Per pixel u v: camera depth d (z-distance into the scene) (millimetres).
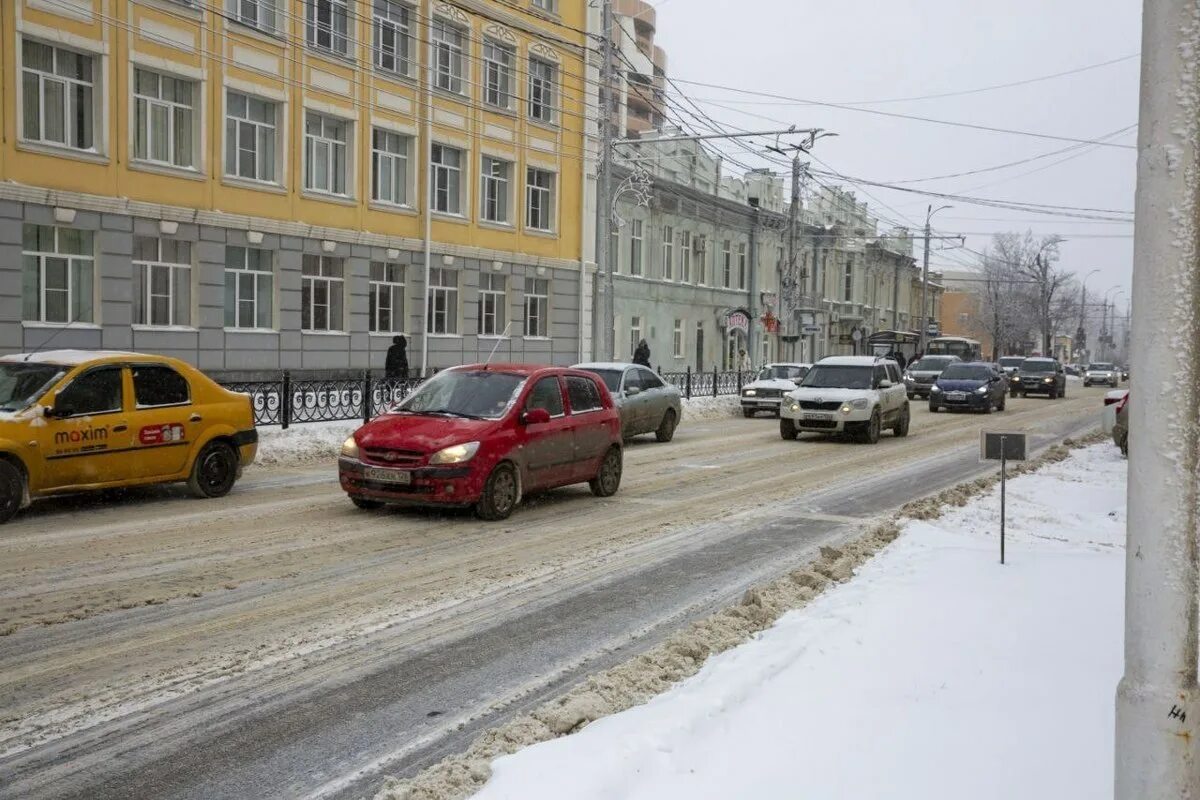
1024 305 84188
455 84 32188
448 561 8508
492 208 34281
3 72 20359
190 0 23828
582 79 35875
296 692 5234
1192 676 2711
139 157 23297
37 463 9812
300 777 4219
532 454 11055
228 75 24938
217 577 7672
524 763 3992
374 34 29156
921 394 40875
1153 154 2707
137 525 9766
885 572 7793
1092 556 8453
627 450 18844
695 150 45188
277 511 10828
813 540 9820
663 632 6508
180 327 24188
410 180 30719
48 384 10148
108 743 4512
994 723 4492
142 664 5590
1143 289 2732
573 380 12203
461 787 3920
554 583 7820
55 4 21094
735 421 27703
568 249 37375
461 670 5672
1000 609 6535
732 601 7340
